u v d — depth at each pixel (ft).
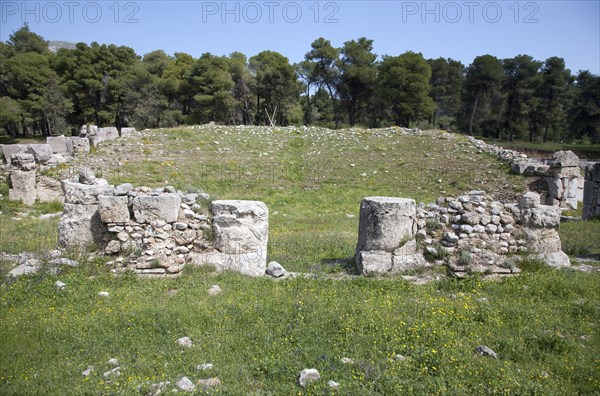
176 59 208.44
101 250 31.22
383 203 30.86
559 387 17.21
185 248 30.17
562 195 69.15
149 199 30.04
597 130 166.40
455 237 31.04
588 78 199.82
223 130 104.58
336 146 96.53
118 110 187.21
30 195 62.54
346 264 33.40
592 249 40.40
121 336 20.42
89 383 16.63
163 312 22.63
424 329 20.99
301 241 42.24
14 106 162.81
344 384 16.61
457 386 16.80
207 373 17.52
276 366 17.89
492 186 72.28
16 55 188.55
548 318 23.48
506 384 16.85
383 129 111.14
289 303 24.02
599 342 21.13
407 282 28.35
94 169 71.46
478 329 21.66
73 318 22.31
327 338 20.25
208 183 70.79
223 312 22.76
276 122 198.08
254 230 30.04
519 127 196.65
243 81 182.80
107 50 189.06
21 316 22.49
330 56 185.78
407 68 163.53
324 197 69.21
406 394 16.16
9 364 18.04
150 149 84.89
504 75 177.88
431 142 96.53
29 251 33.81
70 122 189.16
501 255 31.24
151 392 16.21
